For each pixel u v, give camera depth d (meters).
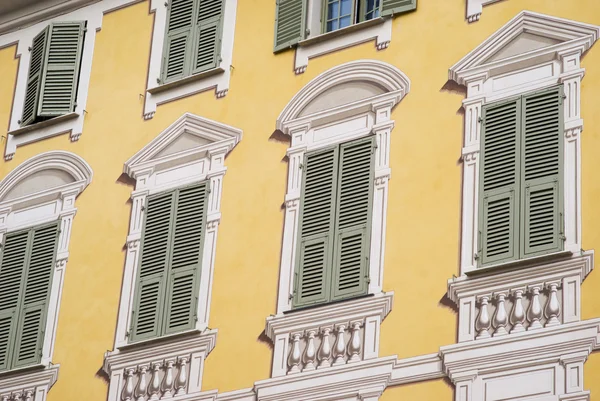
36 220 25.75
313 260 22.20
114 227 24.75
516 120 21.36
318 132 23.25
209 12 25.64
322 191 22.67
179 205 24.09
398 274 21.28
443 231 21.20
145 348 23.14
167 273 23.62
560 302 19.77
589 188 20.34
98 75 26.45
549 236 20.33
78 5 27.44
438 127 22.02
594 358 19.22
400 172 22.03
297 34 24.27
